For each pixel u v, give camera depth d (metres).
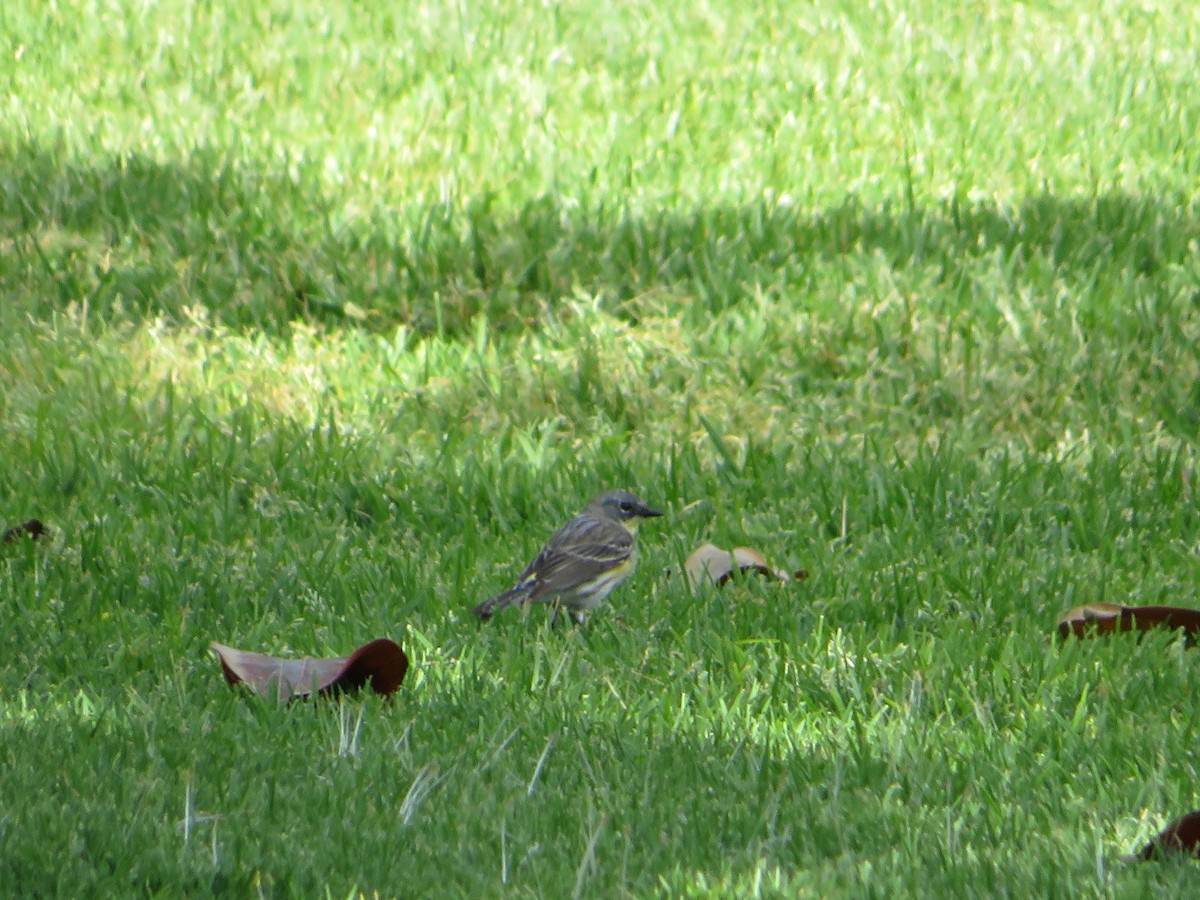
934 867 6.79
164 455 12.38
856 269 15.07
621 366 13.68
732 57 21.11
